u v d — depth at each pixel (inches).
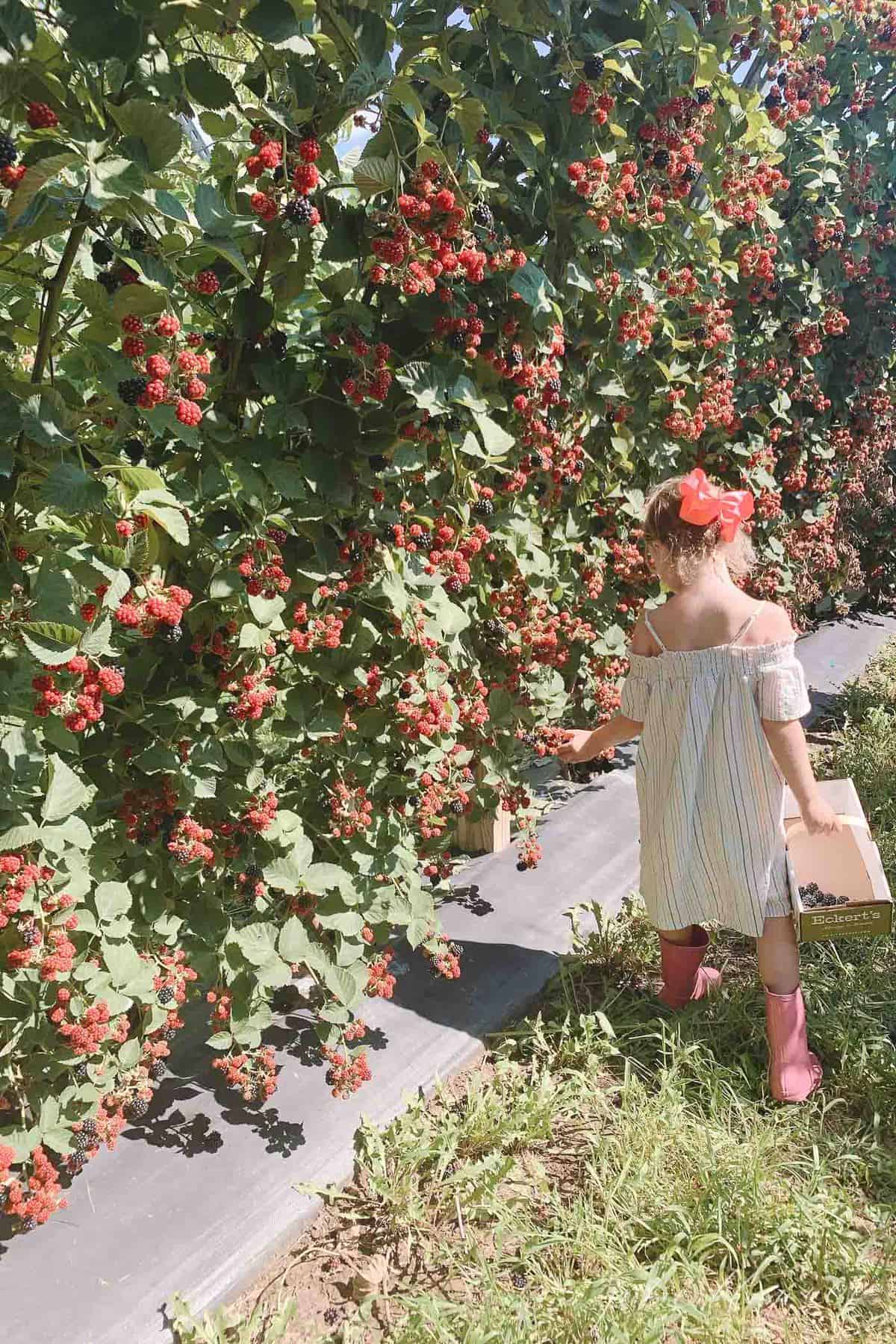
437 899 101.5
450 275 79.0
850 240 168.1
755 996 102.2
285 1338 66.6
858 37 157.8
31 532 61.6
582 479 122.6
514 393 99.5
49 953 63.8
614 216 97.4
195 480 76.0
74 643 60.0
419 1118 83.1
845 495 201.0
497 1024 96.7
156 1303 66.1
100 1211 72.6
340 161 80.9
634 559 127.5
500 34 86.2
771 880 87.4
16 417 57.4
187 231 66.5
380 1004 97.0
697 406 135.3
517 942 108.0
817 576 215.0
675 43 104.0
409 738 87.9
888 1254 71.7
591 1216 73.8
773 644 83.7
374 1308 68.9
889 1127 85.8
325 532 81.3
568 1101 86.4
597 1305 65.2
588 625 125.0
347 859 89.4
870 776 151.0
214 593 72.4
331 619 78.7
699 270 127.2
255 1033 80.4
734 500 84.8
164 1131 80.6
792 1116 85.6
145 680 74.9
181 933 82.6
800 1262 71.7
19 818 63.0
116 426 64.5
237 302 72.3
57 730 64.8
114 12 54.9
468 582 99.7
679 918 93.0
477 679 97.2
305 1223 74.9
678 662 87.3
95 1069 71.4
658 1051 94.9
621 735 97.4
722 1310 66.2
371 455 81.7
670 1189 75.9
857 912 85.4
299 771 88.7
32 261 65.4
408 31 80.8
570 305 102.6
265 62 66.4
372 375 77.0
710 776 87.3
